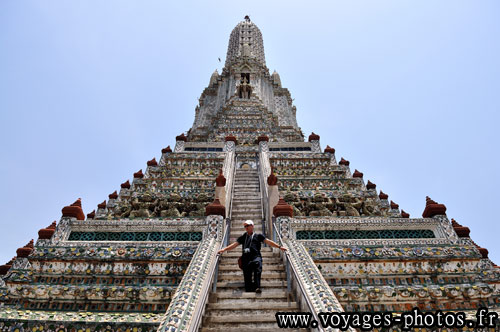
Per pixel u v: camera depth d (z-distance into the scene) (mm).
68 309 8234
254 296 6934
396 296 8352
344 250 9047
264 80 36719
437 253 9062
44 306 8320
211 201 14273
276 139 23922
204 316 6168
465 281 8859
